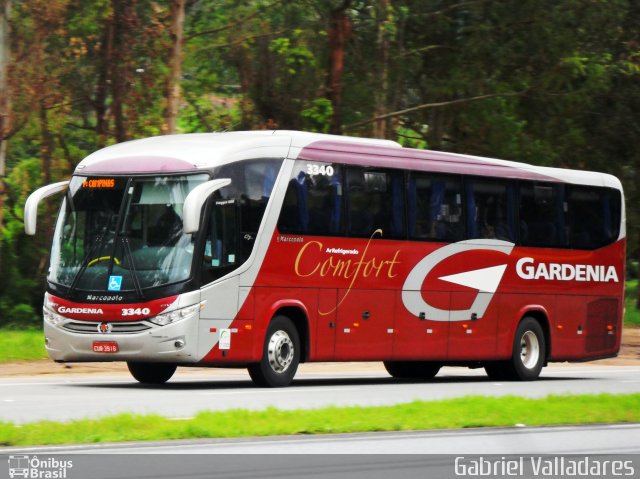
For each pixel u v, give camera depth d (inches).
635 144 2085.4
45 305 999.6
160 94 1754.4
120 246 979.3
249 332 1000.2
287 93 1850.4
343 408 748.6
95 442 596.1
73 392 905.5
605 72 1958.7
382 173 1120.2
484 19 1952.5
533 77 1963.6
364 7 1920.5
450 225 1179.9
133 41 1758.1
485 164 1225.4
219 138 1027.3
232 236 990.4
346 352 1082.1
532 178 1266.0
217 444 609.9
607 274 1338.6
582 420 761.0
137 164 998.4
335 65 1855.3
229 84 1996.8
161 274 964.0
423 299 1149.7
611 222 1346.0
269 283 1016.2
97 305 971.9
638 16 2000.5
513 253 1238.3
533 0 1916.8
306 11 1889.8
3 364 1220.5
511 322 1234.0
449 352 1175.0
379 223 1112.2
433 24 1969.7
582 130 2063.2
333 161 1075.3
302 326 1052.5
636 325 2444.6
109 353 967.6
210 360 973.8
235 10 1904.5
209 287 971.3
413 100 2074.3
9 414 721.6
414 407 768.3
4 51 1617.9
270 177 1022.4
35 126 1867.6
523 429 716.7
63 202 1018.1
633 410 808.3
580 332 1307.8
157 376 1079.0
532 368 1251.2
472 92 1967.3
